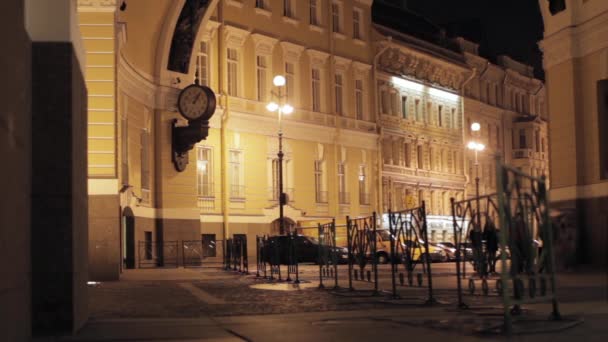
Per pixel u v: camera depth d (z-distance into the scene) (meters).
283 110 40.78
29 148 11.02
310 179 50.53
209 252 42.72
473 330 11.06
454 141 67.75
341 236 43.19
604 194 23.98
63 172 11.36
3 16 8.58
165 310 15.73
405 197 60.31
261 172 46.94
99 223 25.78
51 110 11.40
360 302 17.09
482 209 14.34
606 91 24.42
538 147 78.69
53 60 11.48
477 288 19.83
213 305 16.77
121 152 31.84
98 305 16.92
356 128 54.59
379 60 57.81
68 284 11.36
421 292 19.30
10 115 9.08
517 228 10.98
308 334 11.46
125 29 30.19
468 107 70.00
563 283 17.33
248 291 21.03
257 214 46.47
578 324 11.58
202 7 39.25
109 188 25.92
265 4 48.12
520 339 10.12
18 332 9.77
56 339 11.05
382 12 62.09
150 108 37.66
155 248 37.91
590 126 24.72
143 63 36.38
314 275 29.64
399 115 60.12
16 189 9.61
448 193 66.75
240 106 45.75
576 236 22.56
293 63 50.00
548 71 26.14
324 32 52.47
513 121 77.88
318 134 51.38
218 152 44.22
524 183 11.29
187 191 39.53
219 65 44.25
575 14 25.06
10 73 9.09
